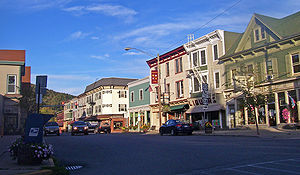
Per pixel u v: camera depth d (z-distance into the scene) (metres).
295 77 23.47
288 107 24.20
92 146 16.38
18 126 32.75
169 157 10.61
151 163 9.52
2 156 11.34
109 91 62.56
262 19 26.58
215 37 32.38
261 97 21.55
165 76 41.16
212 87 32.50
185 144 15.06
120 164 9.72
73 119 84.50
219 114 31.47
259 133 21.17
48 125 34.41
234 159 9.32
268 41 26.23
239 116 28.81
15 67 33.91
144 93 47.22
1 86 33.12
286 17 26.98
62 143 19.58
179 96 38.12
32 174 7.16
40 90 13.53
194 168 8.20
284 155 9.61
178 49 37.72
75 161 10.96
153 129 41.91
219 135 23.28
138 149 13.72
